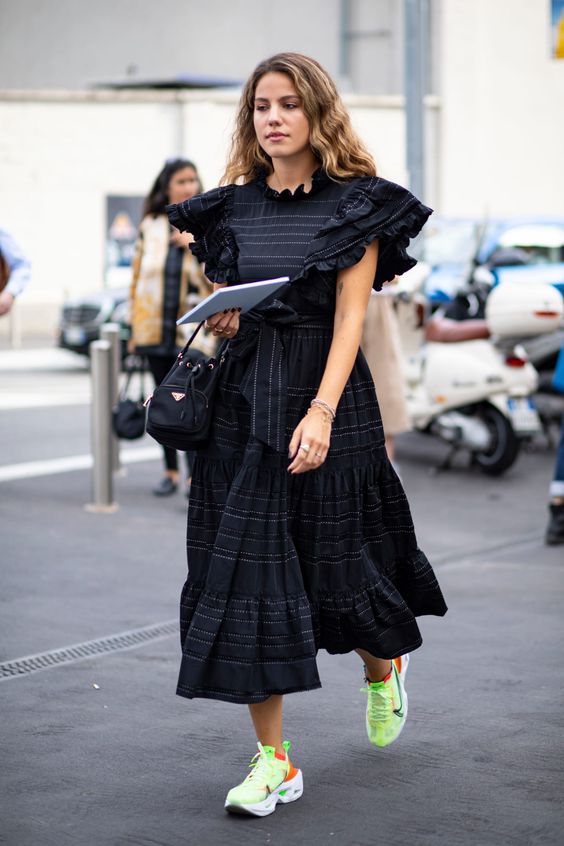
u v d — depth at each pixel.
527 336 13.59
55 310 32.97
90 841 4.75
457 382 13.71
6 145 32.47
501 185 37.81
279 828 4.88
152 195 11.53
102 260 33.28
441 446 15.85
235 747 5.80
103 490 11.55
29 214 32.69
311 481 4.95
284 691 4.86
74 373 24.27
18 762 5.59
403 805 5.10
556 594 8.87
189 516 5.11
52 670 6.99
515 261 19.70
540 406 18.12
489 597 8.78
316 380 5.00
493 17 37.28
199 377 5.01
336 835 4.82
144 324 11.38
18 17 44.19
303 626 4.88
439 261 19.97
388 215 4.92
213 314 4.89
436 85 37.59
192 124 33.22
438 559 10.06
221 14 42.94
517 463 14.81
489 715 6.25
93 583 8.97
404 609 5.21
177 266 11.29
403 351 14.08
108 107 32.94
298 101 4.95
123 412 11.38
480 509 12.20
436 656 7.30
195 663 4.87
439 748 5.78
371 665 5.46
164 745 5.82
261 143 5.02
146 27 43.41
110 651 7.38
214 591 4.89
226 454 4.99
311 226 4.96
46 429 16.45
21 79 44.34
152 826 4.90
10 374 23.97
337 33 41.78
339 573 5.01
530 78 37.66
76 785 5.32
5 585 8.85
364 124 35.56
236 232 5.10
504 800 5.15
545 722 6.14
